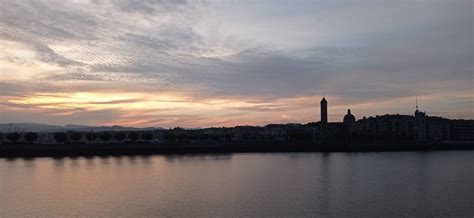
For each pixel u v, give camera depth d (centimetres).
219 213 10206
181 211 10450
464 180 16250
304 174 18525
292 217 9794
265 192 13250
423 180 16238
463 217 9781
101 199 12194
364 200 11756
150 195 12794
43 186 14975
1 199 12331
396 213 10156
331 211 10362
